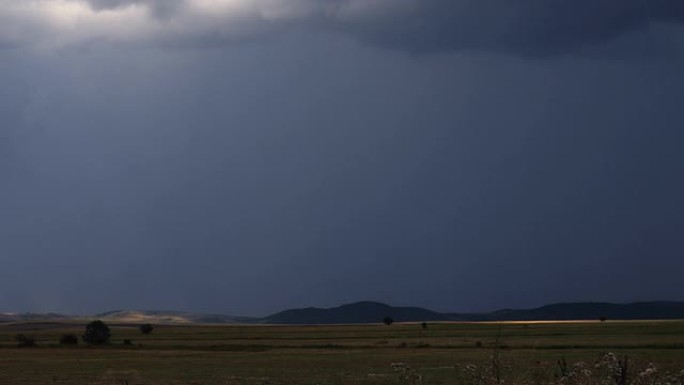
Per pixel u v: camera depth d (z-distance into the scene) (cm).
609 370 1348
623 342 12031
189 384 5616
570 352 9075
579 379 1345
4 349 13362
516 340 13688
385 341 14925
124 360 9544
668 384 1317
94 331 16350
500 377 1436
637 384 1338
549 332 18112
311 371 6919
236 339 17900
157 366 8175
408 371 1664
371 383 5381
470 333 18888
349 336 18675
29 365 8588
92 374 6962
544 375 1426
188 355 10694
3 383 5928
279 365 8012
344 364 8000
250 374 6612
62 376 6719
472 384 1466
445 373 6009
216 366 8000
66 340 16150
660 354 8050
